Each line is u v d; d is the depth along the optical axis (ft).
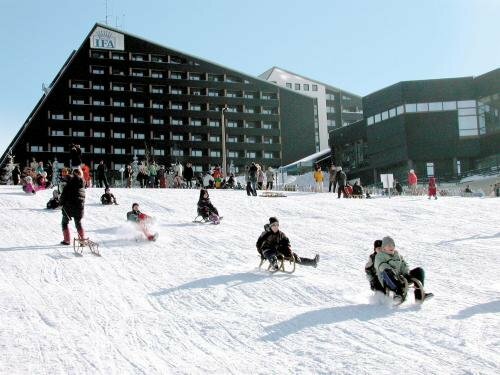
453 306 30.55
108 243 52.03
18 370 22.35
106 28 357.41
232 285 36.65
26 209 72.38
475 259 44.37
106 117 349.41
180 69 371.35
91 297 33.73
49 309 30.96
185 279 38.55
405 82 221.87
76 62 348.59
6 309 30.73
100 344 25.48
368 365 22.03
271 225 40.75
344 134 264.11
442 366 21.65
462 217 69.41
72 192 49.57
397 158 224.94
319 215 71.82
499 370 20.98
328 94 454.81
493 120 209.26
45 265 42.50
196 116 368.48
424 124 219.20
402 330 26.32
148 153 324.80
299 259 40.27
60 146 336.70
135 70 362.74
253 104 385.09
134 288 36.17
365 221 67.26
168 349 24.88
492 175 197.47
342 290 34.68
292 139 395.96
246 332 27.02
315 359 23.07
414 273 31.24
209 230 59.77
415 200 90.58
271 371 22.00
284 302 32.53
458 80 217.77
